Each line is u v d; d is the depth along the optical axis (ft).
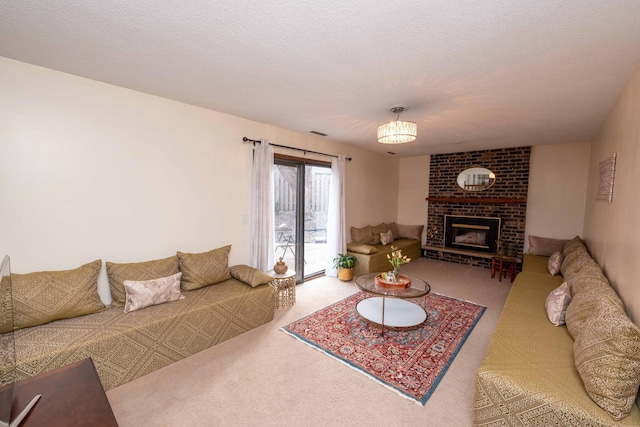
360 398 6.48
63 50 6.23
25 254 7.07
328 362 7.83
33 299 6.72
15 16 4.96
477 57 6.20
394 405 6.28
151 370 7.34
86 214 7.96
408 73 7.06
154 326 7.36
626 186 6.81
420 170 21.52
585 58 6.14
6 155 6.72
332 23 5.05
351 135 14.43
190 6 4.64
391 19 4.89
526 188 17.10
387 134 8.96
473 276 16.42
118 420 5.78
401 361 7.90
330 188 15.74
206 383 6.93
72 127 7.60
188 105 9.91
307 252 15.61
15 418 3.42
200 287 9.79
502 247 16.53
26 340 6.31
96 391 3.96
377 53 6.10
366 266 15.89
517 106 9.38
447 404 6.32
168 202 9.63
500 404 5.27
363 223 18.93
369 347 8.60
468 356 8.20
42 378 4.18
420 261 20.08
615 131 8.61
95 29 5.38
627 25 4.90
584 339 5.36
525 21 4.87
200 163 10.38
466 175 19.26
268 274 11.85
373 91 8.27
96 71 7.30
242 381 7.02
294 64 6.69
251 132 11.91
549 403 4.81
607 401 4.47
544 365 5.72
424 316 9.76
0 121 6.61
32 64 6.93
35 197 7.14
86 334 6.65
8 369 3.56
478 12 4.65
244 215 11.94
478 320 10.54
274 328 9.79
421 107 9.61
